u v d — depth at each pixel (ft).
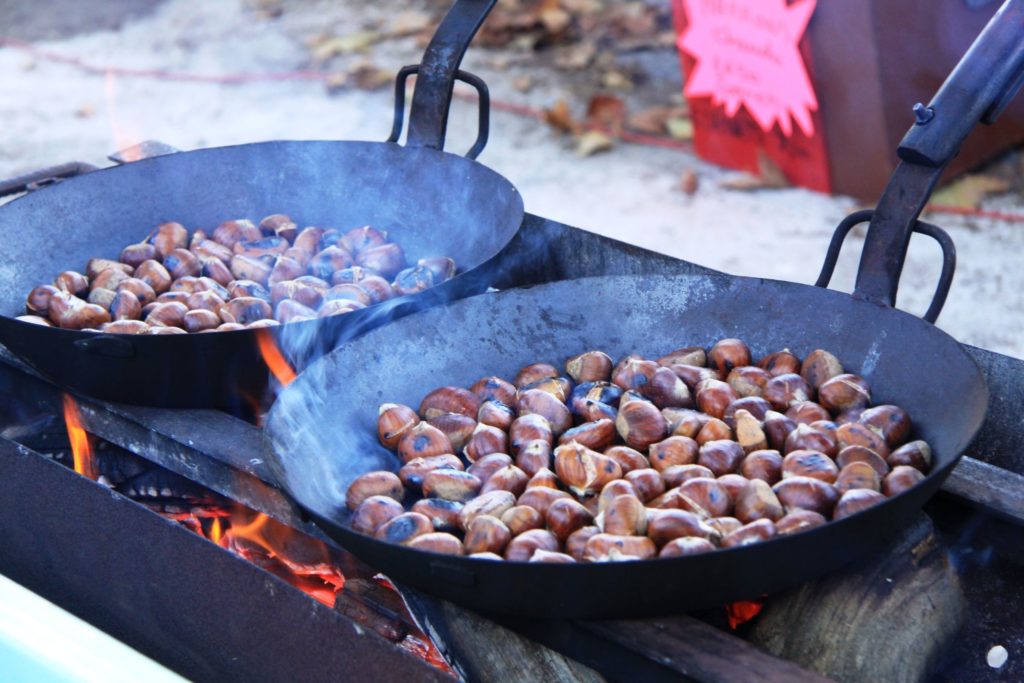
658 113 10.75
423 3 14.05
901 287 7.86
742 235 8.61
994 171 9.31
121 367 4.79
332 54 12.60
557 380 4.86
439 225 5.50
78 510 4.63
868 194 8.94
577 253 5.46
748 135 9.48
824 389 4.71
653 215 8.99
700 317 4.99
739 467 4.56
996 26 4.69
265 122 10.96
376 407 4.81
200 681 4.60
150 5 14.62
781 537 4.11
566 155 10.16
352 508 4.53
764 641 4.37
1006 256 8.17
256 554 5.10
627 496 4.34
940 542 4.49
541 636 4.31
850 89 8.55
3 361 5.18
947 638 4.42
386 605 4.74
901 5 8.11
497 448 4.67
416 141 5.52
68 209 5.45
